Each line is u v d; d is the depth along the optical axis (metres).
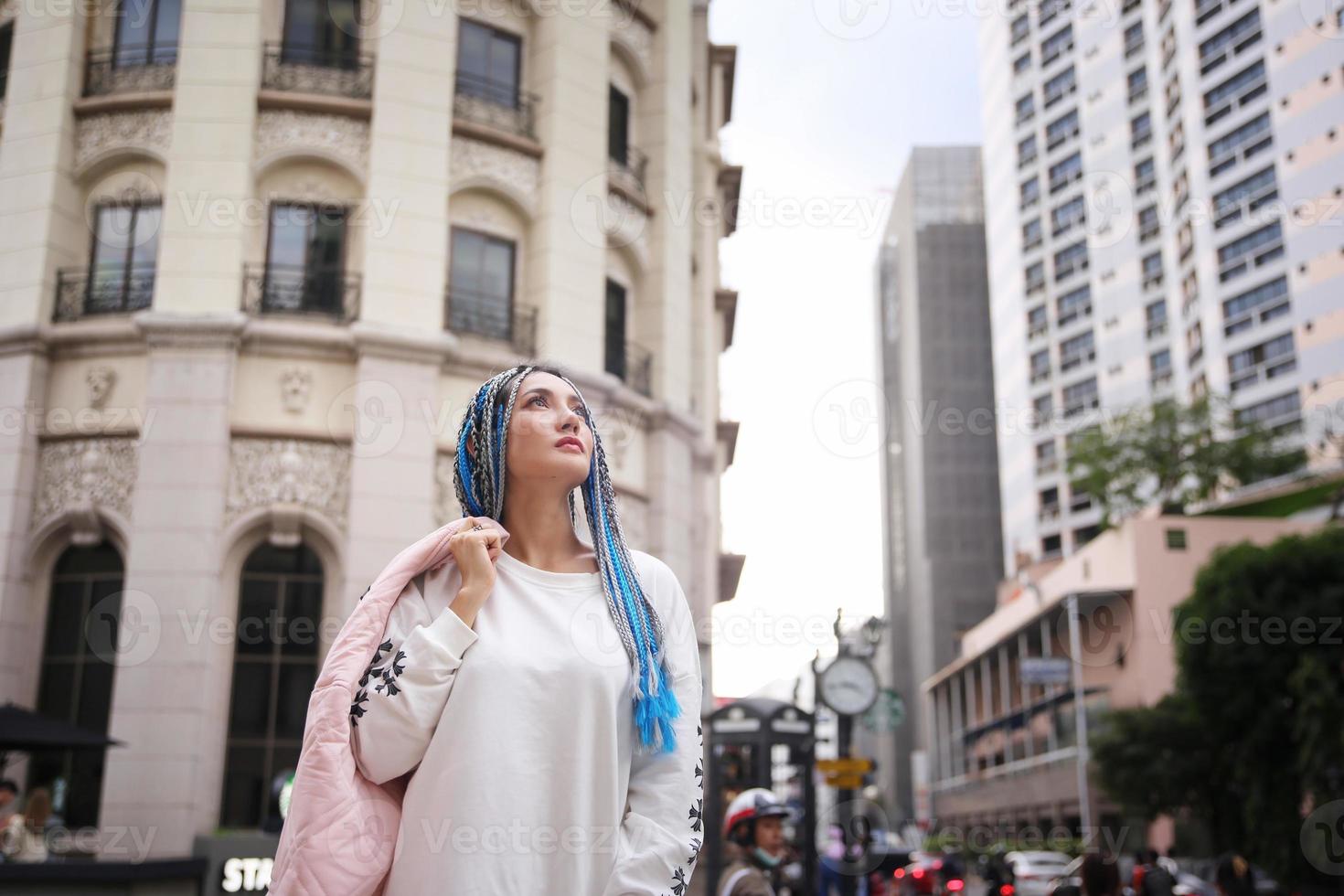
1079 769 40.34
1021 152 74.88
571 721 1.69
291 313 16.19
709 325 24.39
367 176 16.72
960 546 103.69
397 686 1.65
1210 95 53.06
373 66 17.17
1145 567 38.72
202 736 14.45
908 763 102.38
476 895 1.58
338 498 15.73
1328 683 22.98
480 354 16.58
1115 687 40.22
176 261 15.77
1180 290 57.69
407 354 16.03
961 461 106.06
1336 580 24.86
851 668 16.30
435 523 15.82
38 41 16.83
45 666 15.29
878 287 130.12
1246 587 25.45
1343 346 44.72
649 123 20.34
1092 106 68.69
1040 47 74.00
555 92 18.19
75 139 16.70
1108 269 66.00
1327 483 38.97
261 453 15.61
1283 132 48.69
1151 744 29.31
